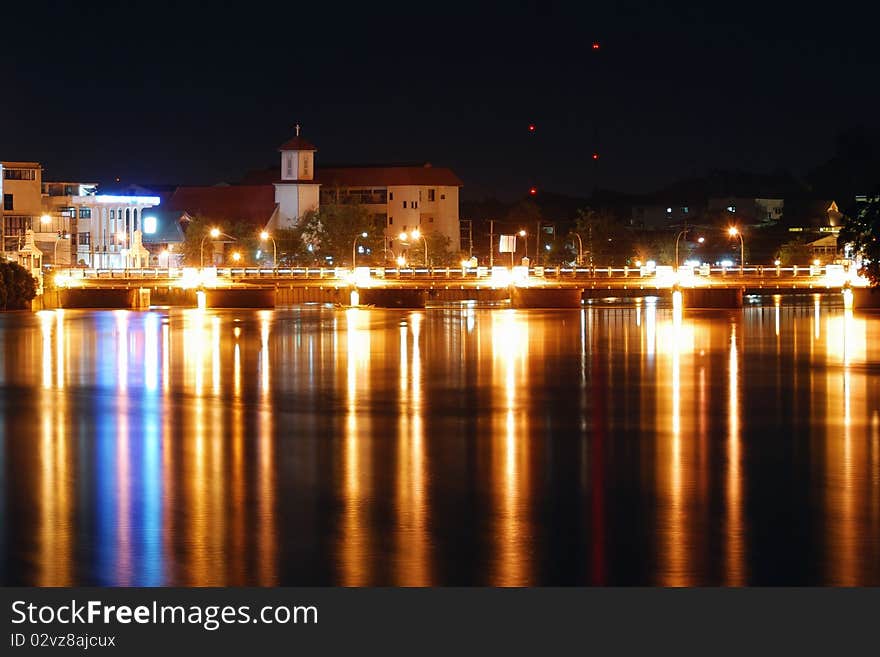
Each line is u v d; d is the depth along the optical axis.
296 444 68.31
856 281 187.88
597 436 70.69
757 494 55.25
